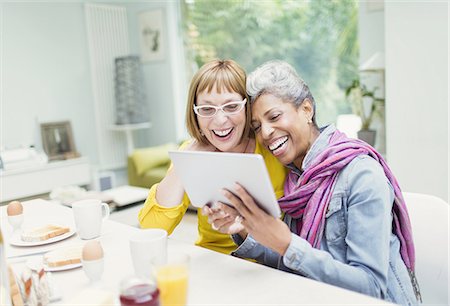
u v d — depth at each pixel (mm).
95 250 1000
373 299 864
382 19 3535
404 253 1173
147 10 5270
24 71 4492
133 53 5504
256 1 4664
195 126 1464
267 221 981
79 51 4949
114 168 5309
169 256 860
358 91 3465
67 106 4859
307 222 1188
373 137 3291
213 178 1004
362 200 1079
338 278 985
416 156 2736
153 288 755
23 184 3986
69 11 4844
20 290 930
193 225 3686
